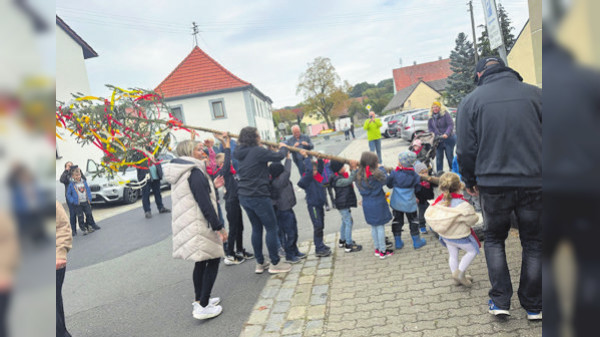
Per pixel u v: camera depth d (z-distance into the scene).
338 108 63.00
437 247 4.70
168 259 6.05
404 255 4.63
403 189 4.63
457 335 2.82
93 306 4.58
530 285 2.70
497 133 2.57
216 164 5.63
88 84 16.20
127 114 4.21
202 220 3.65
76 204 8.95
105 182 12.50
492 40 4.30
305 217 7.40
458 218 3.40
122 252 6.93
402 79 71.94
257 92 34.91
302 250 5.49
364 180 4.56
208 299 3.80
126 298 4.69
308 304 3.78
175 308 4.18
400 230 4.88
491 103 2.60
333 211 7.50
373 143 12.46
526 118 2.50
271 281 4.53
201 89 29.80
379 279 4.09
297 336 3.22
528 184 2.51
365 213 4.67
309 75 61.06
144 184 9.75
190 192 3.66
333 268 4.62
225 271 5.10
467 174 2.89
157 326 3.81
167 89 30.20
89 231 9.23
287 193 4.95
